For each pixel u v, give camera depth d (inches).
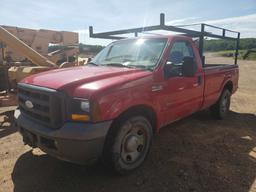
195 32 208.1
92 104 111.2
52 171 138.8
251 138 192.4
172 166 144.6
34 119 126.6
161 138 187.5
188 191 121.3
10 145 172.4
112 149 123.5
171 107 158.2
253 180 131.5
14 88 245.9
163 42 162.4
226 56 1745.8
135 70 144.3
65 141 110.9
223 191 121.5
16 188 123.3
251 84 507.2
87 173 136.9
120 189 122.8
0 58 352.5
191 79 174.7
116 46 182.9
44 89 118.1
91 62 182.1
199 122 230.1
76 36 477.1
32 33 423.2
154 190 122.1
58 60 431.2
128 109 128.1
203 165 146.3
